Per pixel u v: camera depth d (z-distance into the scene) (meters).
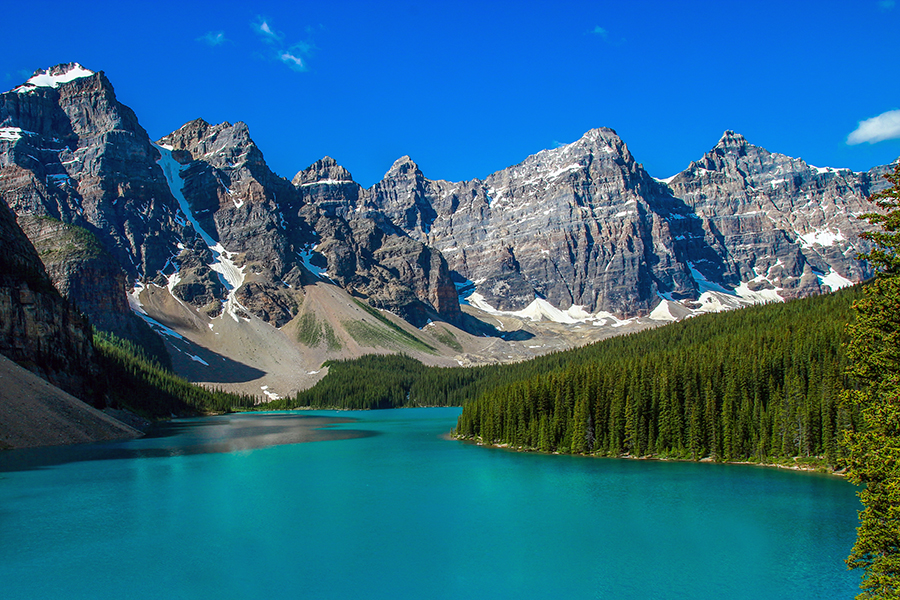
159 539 76.75
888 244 45.69
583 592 61.97
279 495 99.81
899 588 40.09
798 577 65.31
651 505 92.88
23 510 89.31
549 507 92.19
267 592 61.66
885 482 42.34
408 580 64.75
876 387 46.47
